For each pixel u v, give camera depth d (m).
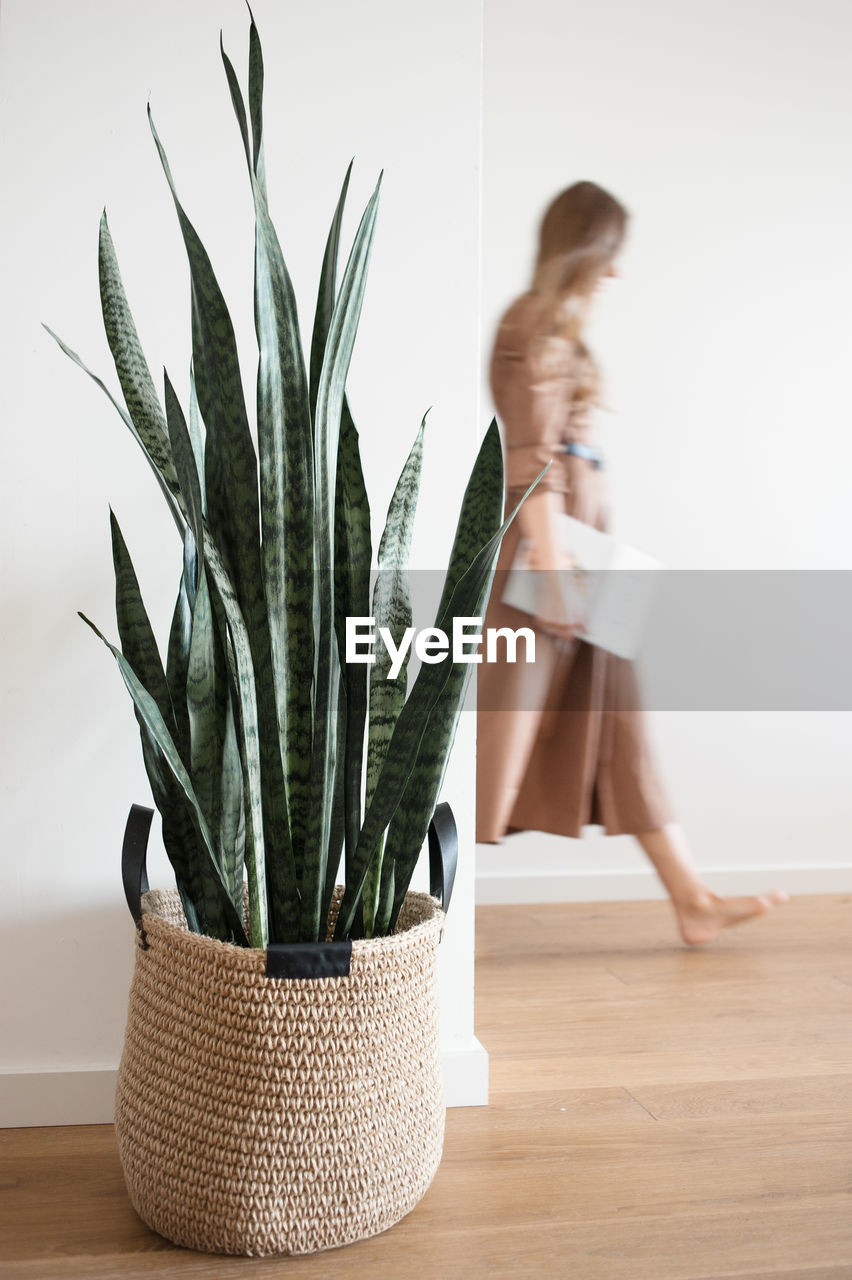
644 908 2.51
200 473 1.16
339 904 1.26
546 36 2.39
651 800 2.29
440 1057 1.13
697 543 2.51
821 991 1.94
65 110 1.31
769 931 2.33
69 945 1.35
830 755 2.61
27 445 1.32
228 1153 0.99
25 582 1.33
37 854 1.34
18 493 1.32
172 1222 1.03
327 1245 1.02
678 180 2.46
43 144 1.31
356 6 1.36
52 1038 1.35
